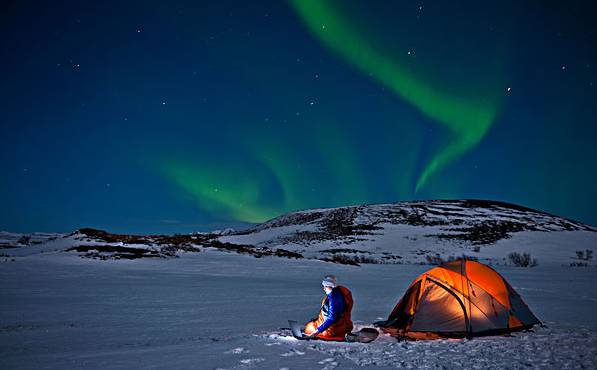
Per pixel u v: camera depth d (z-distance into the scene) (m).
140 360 6.17
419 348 6.96
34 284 17.28
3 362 6.14
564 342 7.29
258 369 5.58
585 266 46.94
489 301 8.78
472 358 6.12
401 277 26.30
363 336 7.69
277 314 11.48
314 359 6.14
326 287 8.10
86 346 7.34
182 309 12.05
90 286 16.95
